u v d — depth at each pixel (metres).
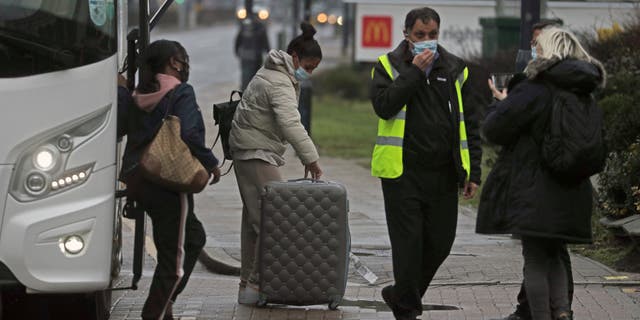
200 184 15.83
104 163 15.03
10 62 14.53
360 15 58.50
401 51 16.61
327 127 55.50
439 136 16.34
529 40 25.00
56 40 14.69
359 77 77.44
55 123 14.68
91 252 14.92
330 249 18.12
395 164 16.38
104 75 15.00
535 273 15.66
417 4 56.66
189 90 16.08
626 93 30.59
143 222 16.09
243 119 18.77
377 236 26.30
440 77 16.45
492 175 15.66
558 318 15.70
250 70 67.31
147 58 16.28
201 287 20.83
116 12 15.22
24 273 14.57
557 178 15.25
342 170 39.38
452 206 16.69
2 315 17.27
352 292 20.39
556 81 15.29
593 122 15.16
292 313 18.36
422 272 17.02
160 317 16.27
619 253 22.78
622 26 37.31
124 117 15.89
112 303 19.47
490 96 38.59
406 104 16.39
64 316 17.36
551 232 15.14
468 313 18.38
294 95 18.50
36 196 14.62
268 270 18.22
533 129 15.34
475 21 54.38
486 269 22.05
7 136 14.49
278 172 18.83
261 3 128.88
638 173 23.27
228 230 27.11
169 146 15.70
